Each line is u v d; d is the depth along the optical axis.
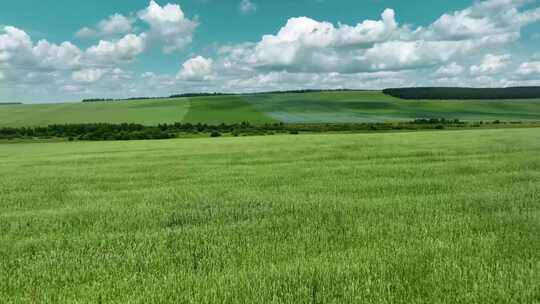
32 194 10.27
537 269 4.16
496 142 26.48
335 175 12.44
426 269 4.22
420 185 9.82
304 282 3.97
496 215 6.41
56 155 30.12
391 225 5.96
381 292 3.74
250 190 9.97
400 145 26.08
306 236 5.52
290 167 15.36
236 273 4.22
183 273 4.29
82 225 6.71
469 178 10.81
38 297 3.85
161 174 14.45
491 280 3.95
